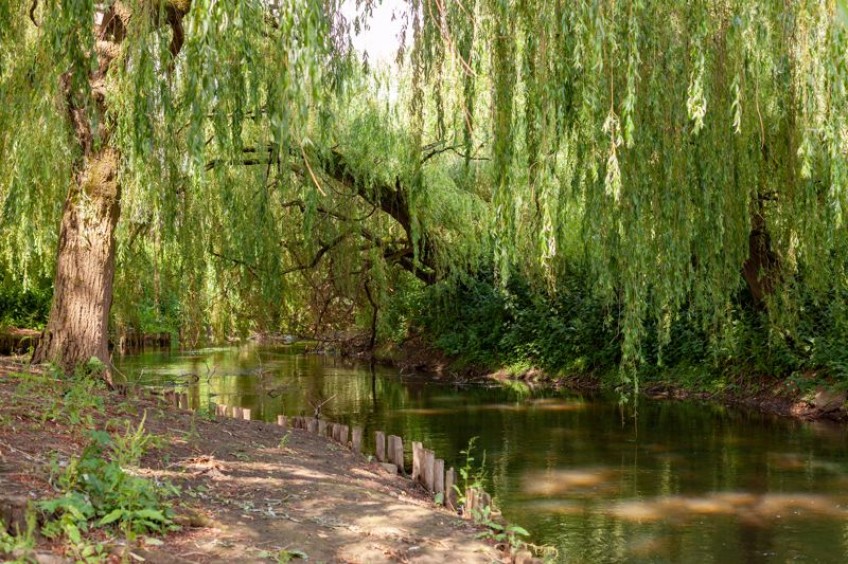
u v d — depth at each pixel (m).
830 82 6.09
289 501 5.29
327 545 4.42
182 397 9.12
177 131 9.21
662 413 12.82
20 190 8.09
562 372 17.39
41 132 7.76
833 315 11.83
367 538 4.68
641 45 6.46
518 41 6.09
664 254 7.00
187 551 3.94
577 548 6.37
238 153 7.11
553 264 12.93
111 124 8.16
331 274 16.88
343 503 5.51
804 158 6.23
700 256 8.12
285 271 15.68
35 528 3.63
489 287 19.91
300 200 13.75
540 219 6.20
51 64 6.90
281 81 4.52
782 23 6.89
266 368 19.62
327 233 15.02
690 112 5.99
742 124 7.68
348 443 8.96
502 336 19.62
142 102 6.16
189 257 11.96
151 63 6.14
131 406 7.14
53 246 12.63
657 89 6.46
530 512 7.38
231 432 7.60
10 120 7.92
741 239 8.55
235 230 11.96
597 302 16.11
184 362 20.03
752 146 8.23
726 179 7.42
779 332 12.16
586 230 6.95
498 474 8.87
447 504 6.83
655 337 15.44
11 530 3.58
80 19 6.32
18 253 12.53
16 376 7.20
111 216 8.48
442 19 6.48
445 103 7.99
